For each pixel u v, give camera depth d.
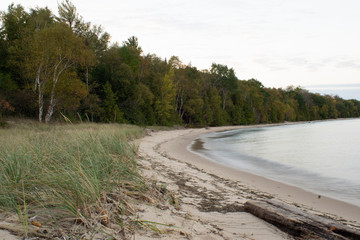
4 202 3.43
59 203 3.42
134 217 3.75
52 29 26.33
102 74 40.91
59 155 5.73
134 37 56.69
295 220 3.91
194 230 3.69
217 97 71.75
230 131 52.47
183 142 25.89
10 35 31.92
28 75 26.50
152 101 48.81
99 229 3.05
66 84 27.22
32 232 2.74
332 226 3.72
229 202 5.61
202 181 7.93
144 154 12.88
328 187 8.45
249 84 103.56
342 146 22.30
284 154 17.14
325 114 140.62
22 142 6.34
